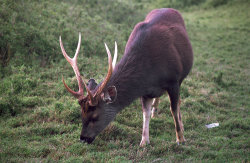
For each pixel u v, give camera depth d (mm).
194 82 13352
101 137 7695
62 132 7734
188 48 8281
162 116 9758
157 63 7141
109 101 6375
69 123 8133
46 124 7867
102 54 13461
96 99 6352
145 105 7730
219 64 17344
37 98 9008
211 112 10641
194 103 10891
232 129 9367
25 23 12461
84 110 6484
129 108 9742
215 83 13836
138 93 7094
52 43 12188
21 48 11461
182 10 31328
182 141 7891
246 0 31203
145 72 7031
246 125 9438
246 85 14188
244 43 21859
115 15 20438
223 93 12625
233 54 19609
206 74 14711
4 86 9250
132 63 6996
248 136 8805
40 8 14609
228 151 7500
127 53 7211
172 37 7734
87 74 11109
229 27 25391
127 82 6887
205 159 6996
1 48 10852
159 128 8945
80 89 6641
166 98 11039
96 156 6629
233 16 28406
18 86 9438
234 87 13891
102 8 20594
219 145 7887
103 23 17344
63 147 6906
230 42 21891
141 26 7781
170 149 7402
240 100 12266
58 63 11609
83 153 6770
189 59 8281
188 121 9648
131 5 24359
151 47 7172
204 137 8570
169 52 7375
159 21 7977
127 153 6945
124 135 7984
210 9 31156
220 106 11516
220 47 20859
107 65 12484
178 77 7684
